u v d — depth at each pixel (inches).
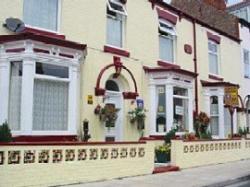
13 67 446.3
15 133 428.5
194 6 856.3
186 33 732.7
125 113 577.9
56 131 462.6
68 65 474.3
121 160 458.3
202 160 598.9
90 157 425.1
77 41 523.8
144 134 599.8
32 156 374.0
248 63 939.3
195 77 693.3
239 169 562.9
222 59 834.8
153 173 497.7
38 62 444.1
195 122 698.8
